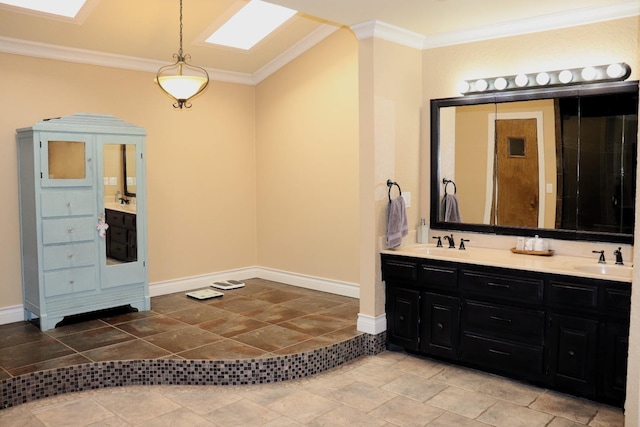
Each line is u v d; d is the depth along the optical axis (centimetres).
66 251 436
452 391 348
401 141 429
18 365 349
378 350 420
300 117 561
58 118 433
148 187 532
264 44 534
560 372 338
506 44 398
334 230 542
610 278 311
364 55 404
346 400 335
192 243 571
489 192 416
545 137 384
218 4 440
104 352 375
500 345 362
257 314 473
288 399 337
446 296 386
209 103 574
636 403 210
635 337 209
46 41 449
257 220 625
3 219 448
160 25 462
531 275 342
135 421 308
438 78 436
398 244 416
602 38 355
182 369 360
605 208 361
